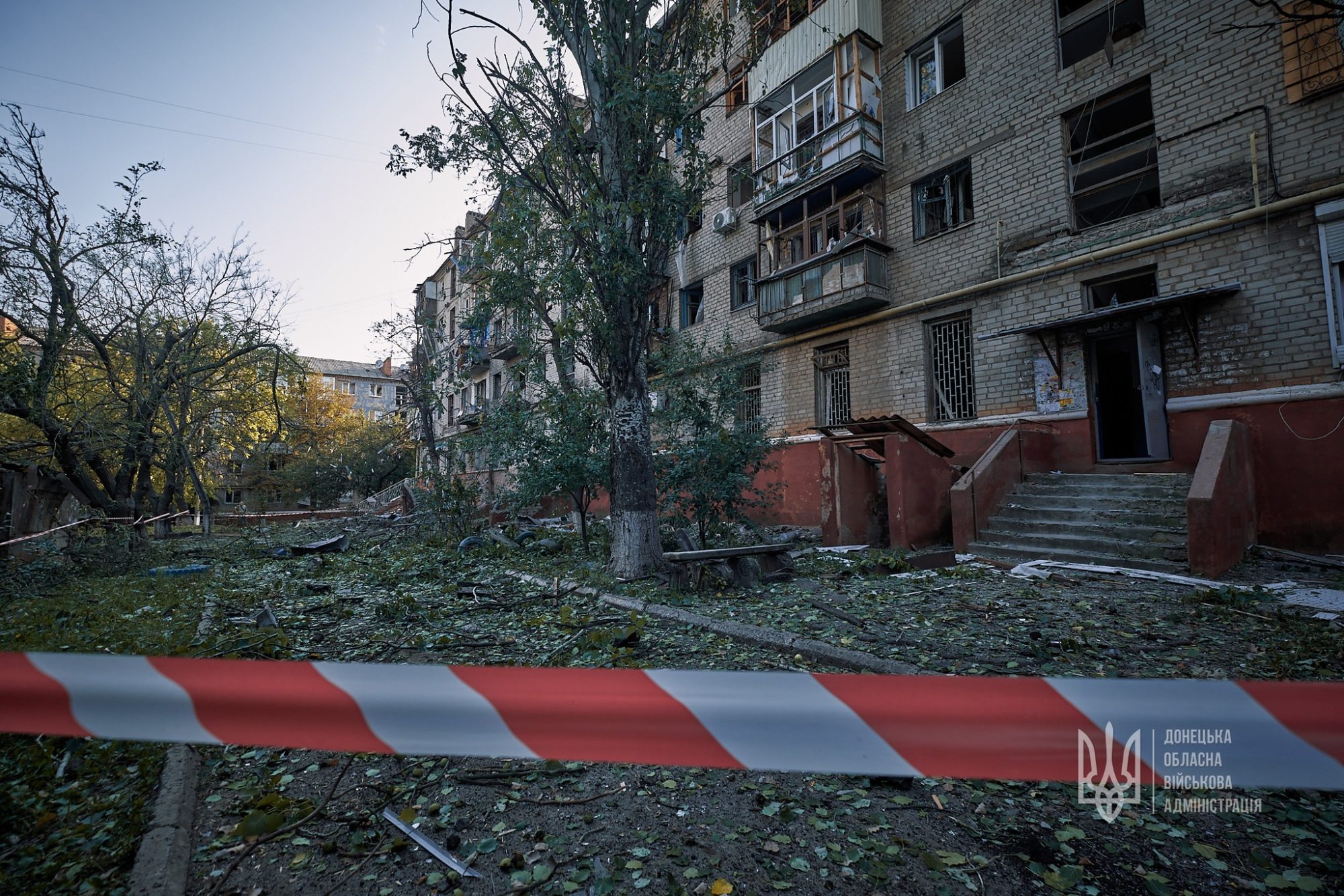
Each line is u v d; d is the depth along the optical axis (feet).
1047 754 4.26
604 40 24.40
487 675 5.03
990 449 30.76
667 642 15.75
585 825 7.84
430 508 46.83
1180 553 23.06
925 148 39.27
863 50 41.34
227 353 48.73
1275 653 13.38
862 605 19.24
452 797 8.55
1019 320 34.01
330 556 39.14
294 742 4.95
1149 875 6.66
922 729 4.42
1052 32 33.65
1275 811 7.80
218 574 32.01
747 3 27.30
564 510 60.49
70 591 26.16
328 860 7.20
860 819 7.84
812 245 46.32
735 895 6.46
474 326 29.68
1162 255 29.04
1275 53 26.12
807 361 45.52
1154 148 31.27
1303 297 25.08
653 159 25.25
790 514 43.52
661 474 30.96
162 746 9.84
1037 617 17.16
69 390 39.75
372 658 15.10
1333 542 23.73
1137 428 32.81
